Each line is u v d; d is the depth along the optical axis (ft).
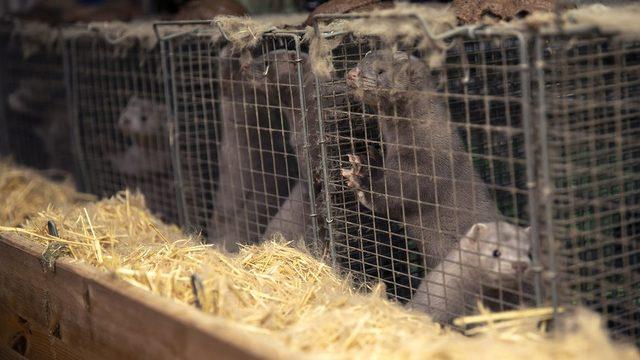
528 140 6.07
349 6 7.49
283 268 7.02
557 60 6.14
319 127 7.34
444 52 6.43
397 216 7.73
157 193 10.02
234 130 8.64
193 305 6.36
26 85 10.93
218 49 8.44
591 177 6.60
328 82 7.39
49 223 7.30
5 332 7.63
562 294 6.15
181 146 9.52
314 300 6.57
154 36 8.59
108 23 9.18
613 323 6.64
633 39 6.13
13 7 11.79
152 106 9.81
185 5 8.98
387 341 5.98
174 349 5.97
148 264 6.79
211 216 9.36
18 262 7.29
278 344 5.67
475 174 7.61
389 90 7.06
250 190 8.21
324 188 7.43
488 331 6.09
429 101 7.37
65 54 9.81
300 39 7.41
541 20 6.02
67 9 10.21
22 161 11.38
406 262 7.16
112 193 10.17
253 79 7.79
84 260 6.94
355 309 6.35
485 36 6.21
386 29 6.70
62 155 11.05
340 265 7.48
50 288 6.95
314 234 7.53
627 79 6.65
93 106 10.18
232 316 6.15
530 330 6.11
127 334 6.28
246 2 9.82
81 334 6.70
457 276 6.75
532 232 6.14
